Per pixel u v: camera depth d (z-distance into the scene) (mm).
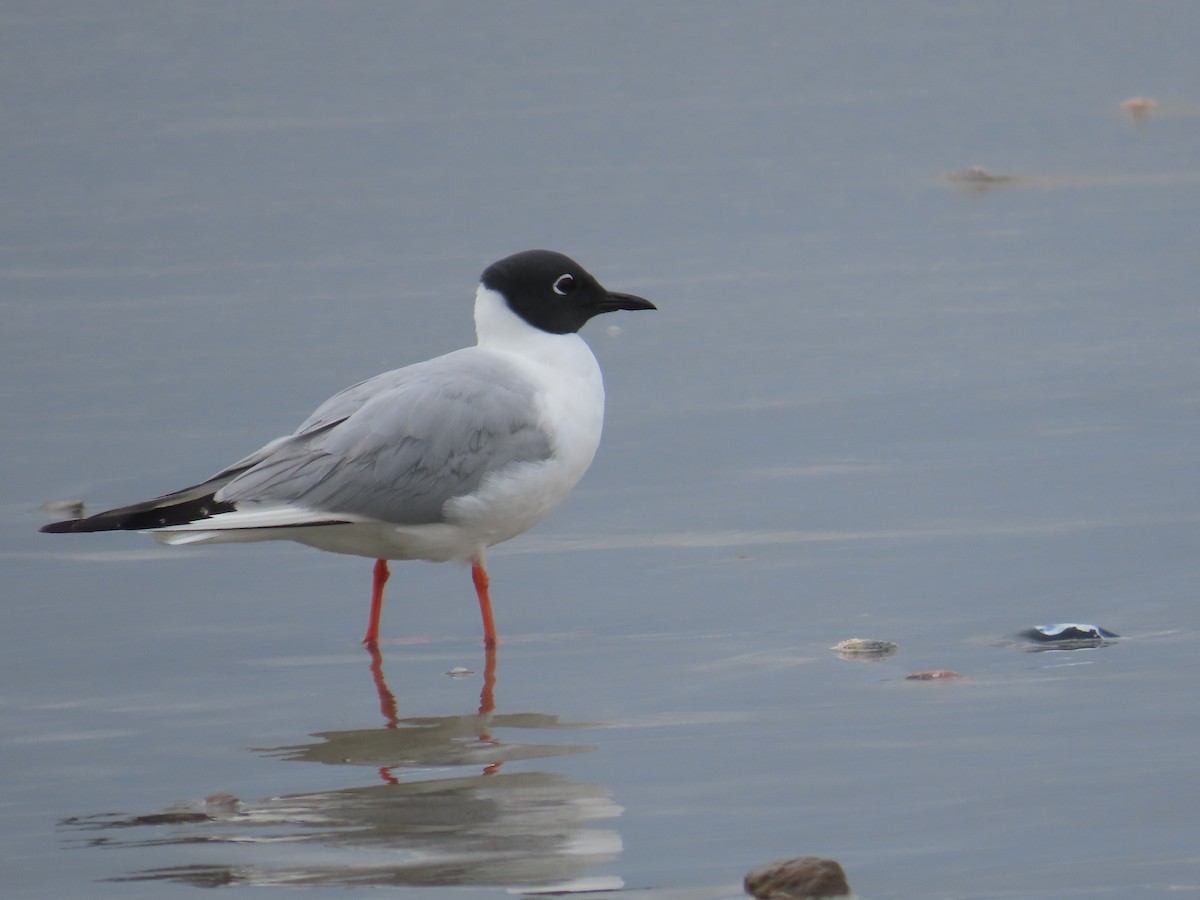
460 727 9898
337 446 11062
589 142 27562
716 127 28297
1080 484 13961
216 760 9523
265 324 19406
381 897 7715
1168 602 11383
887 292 20172
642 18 35531
